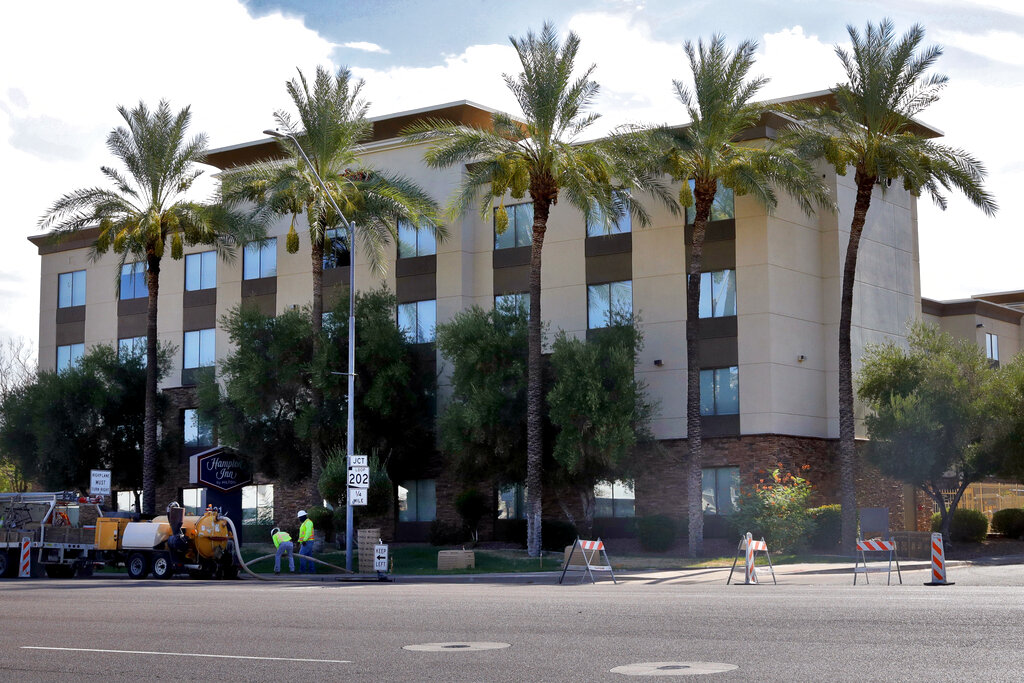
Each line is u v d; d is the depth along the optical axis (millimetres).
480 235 47062
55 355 58562
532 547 37281
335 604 18141
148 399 46094
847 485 37969
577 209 45188
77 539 33188
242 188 43594
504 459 41156
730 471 41844
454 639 11969
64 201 44875
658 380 43094
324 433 43438
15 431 52469
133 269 47781
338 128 41469
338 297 45312
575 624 13352
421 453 46219
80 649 11602
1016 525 46781
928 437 39469
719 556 37250
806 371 42906
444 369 46156
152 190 45250
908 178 37156
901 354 43156
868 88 37000
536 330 38031
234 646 11664
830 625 12305
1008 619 12625
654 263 43531
